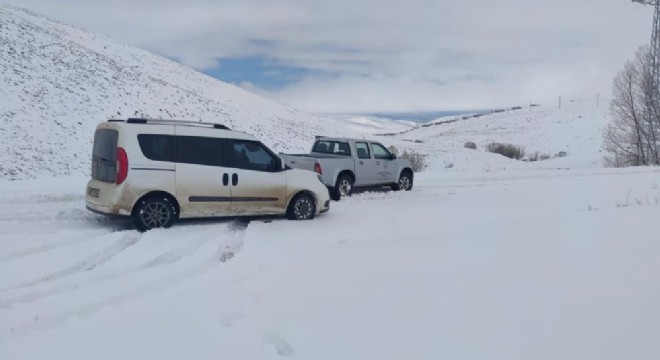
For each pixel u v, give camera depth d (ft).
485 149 241.14
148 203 33.71
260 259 26.08
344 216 41.42
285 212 39.14
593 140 289.94
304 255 25.85
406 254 24.03
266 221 38.47
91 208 34.81
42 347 15.24
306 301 18.47
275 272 22.76
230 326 16.80
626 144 160.86
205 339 15.71
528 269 20.08
